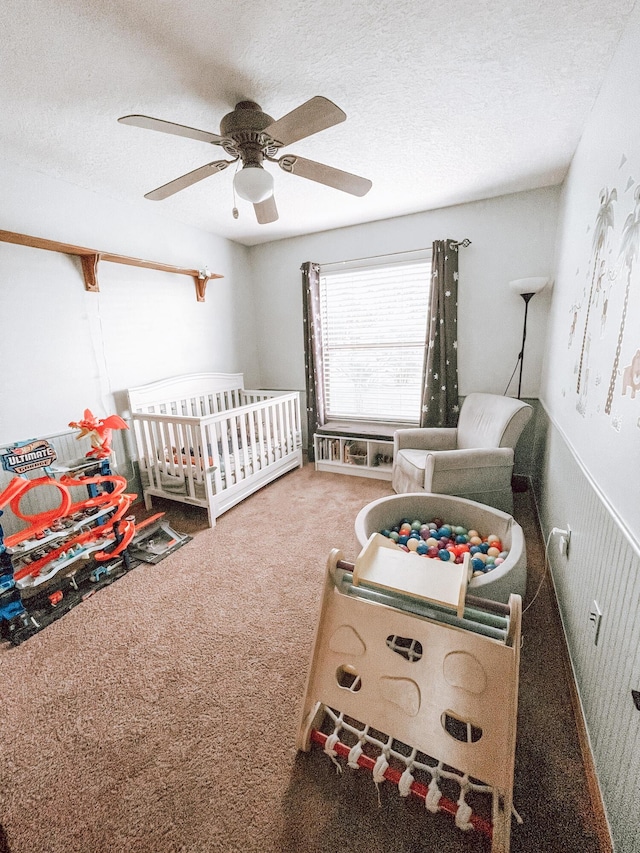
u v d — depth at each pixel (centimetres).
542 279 260
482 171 246
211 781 110
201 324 357
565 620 159
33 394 234
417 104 172
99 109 165
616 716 95
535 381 310
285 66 144
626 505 103
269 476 329
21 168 218
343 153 220
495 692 96
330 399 405
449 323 317
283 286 404
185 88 154
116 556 220
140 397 294
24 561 192
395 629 110
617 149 132
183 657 154
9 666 152
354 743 121
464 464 239
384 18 123
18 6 112
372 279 358
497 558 183
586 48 138
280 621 172
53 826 101
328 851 94
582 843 94
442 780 110
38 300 233
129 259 264
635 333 103
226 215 309
